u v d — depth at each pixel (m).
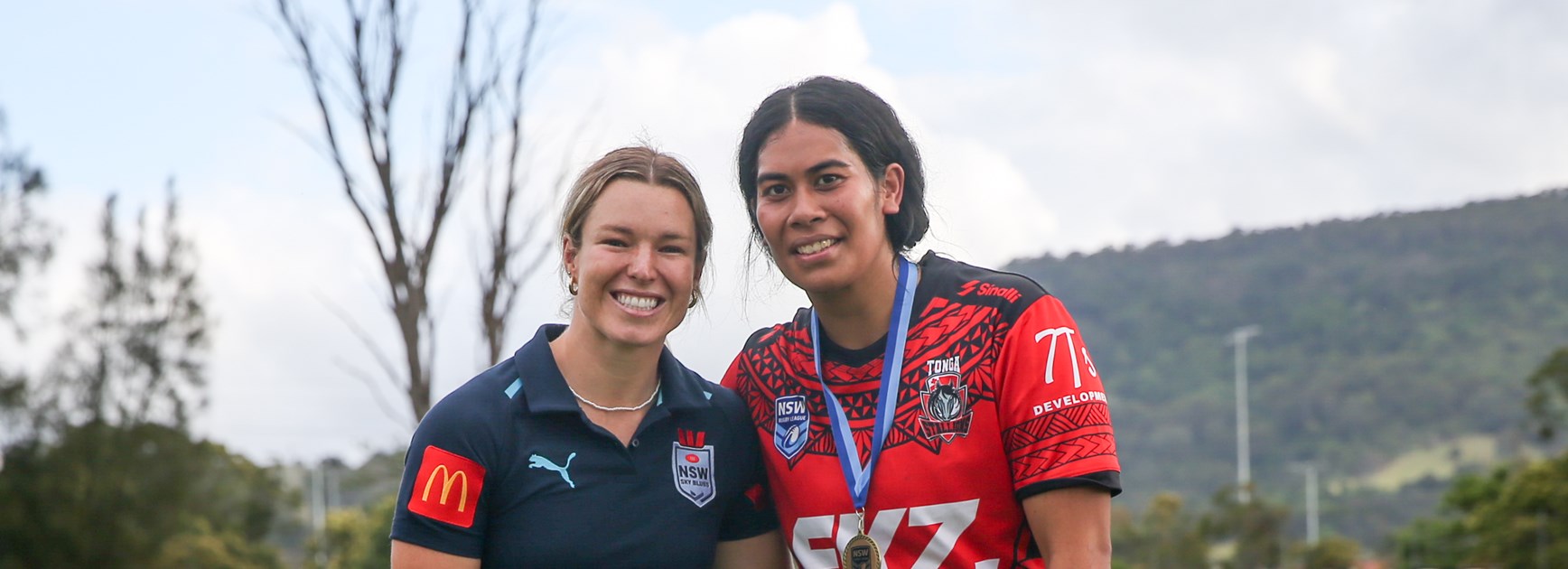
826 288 3.05
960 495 3.00
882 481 3.06
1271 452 78.19
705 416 3.25
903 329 3.12
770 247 3.21
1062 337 2.96
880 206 3.11
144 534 21.98
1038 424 2.90
